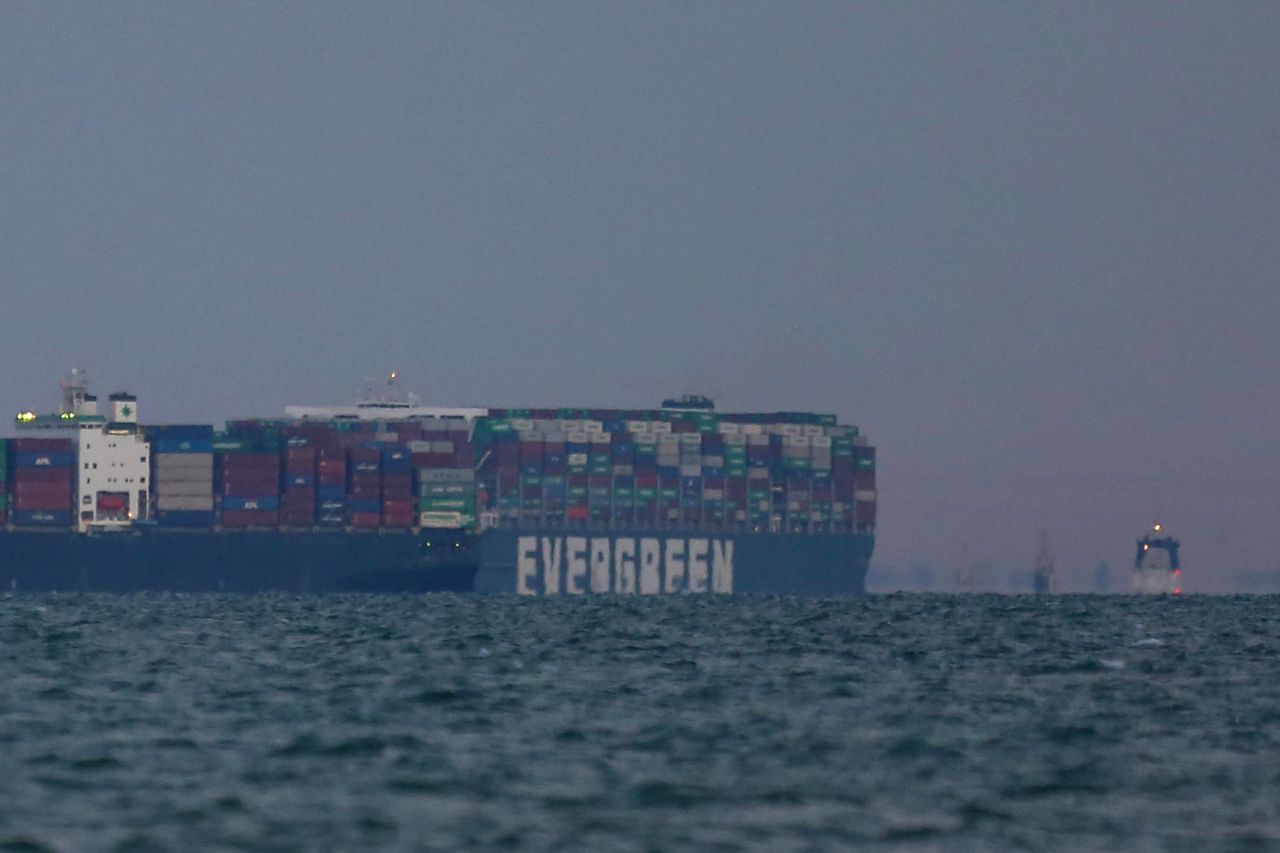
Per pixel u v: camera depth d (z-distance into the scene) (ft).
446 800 432.66
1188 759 503.20
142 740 522.06
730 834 399.44
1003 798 442.91
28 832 391.86
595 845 387.34
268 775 463.83
